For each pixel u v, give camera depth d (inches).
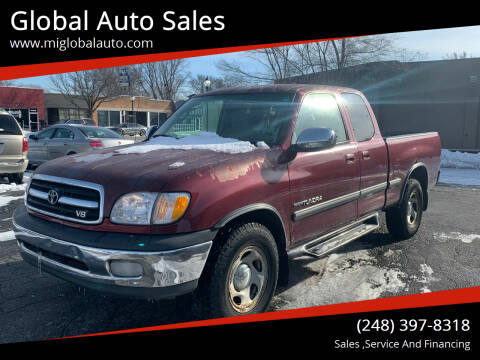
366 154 183.5
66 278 120.0
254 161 132.1
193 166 121.5
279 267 145.3
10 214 278.2
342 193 168.1
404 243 223.5
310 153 152.3
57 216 124.5
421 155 231.8
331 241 164.2
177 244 109.5
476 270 183.5
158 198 111.7
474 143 778.8
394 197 209.9
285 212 140.3
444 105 797.9
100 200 115.5
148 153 140.1
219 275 118.2
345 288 164.2
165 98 3361.2
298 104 158.2
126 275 109.6
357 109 194.4
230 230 122.3
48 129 485.7
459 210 308.3
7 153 369.4
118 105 2202.3
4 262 188.7
